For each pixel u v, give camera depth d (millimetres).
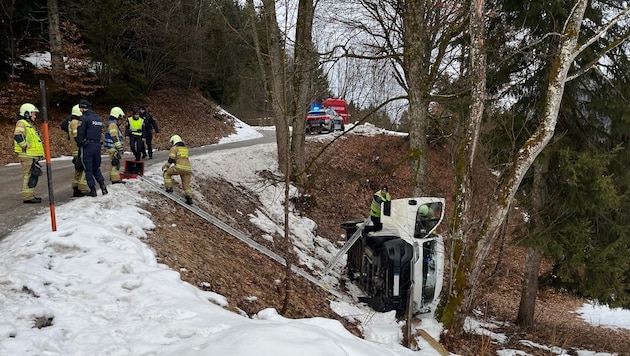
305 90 11227
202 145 21688
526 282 11047
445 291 8094
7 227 6938
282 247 11094
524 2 9977
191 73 29406
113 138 9484
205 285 6188
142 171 10211
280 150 16047
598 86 9828
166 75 28469
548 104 7262
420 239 8359
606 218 9961
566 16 9227
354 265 10742
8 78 19250
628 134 9758
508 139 10195
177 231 8008
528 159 7258
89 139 8258
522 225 10500
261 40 10281
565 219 10047
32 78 20062
